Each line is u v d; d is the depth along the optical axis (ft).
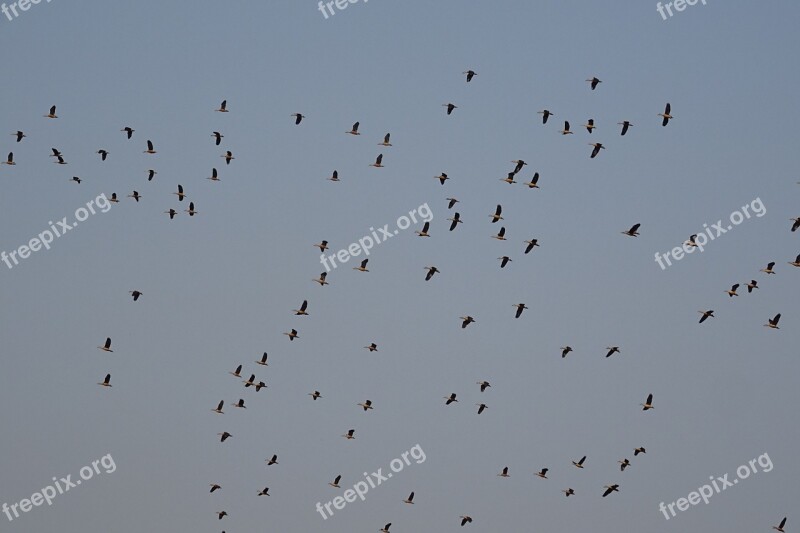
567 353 401.70
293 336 419.95
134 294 416.05
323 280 407.03
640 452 404.57
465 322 398.62
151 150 400.67
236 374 421.59
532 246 383.24
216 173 405.59
